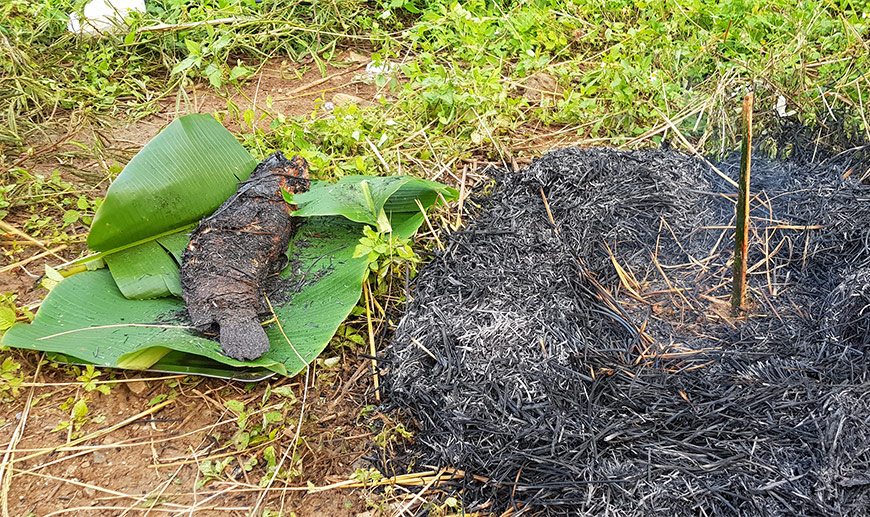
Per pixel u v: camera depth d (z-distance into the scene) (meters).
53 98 1.97
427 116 2.01
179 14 2.35
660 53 2.21
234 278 1.40
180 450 1.25
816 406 1.20
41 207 1.67
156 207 1.45
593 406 1.23
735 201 1.61
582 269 1.47
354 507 1.19
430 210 1.66
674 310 1.41
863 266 1.43
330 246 1.55
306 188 1.59
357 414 1.31
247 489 1.20
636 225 1.57
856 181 1.67
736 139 1.79
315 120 1.92
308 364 1.32
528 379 1.27
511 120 2.01
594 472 1.14
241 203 1.48
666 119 1.90
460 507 1.17
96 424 1.28
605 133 2.01
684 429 1.19
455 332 1.35
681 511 1.10
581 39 2.34
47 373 1.34
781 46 2.13
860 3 2.42
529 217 1.61
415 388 1.29
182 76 2.13
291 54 2.34
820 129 1.81
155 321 1.37
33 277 1.51
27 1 2.29
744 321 1.38
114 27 2.26
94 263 1.49
